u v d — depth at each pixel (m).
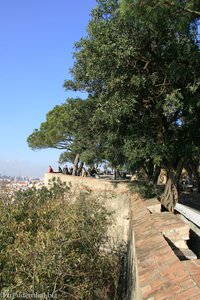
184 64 10.63
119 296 11.20
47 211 10.99
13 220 10.12
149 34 10.73
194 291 4.21
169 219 8.96
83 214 12.27
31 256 8.21
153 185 16.12
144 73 11.48
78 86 16.12
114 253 14.43
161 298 4.32
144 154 12.54
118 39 10.89
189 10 7.51
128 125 12.80
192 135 12.30
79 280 9.71
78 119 18.98
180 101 10.63
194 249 9.84
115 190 20.19
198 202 19.38
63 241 8.75
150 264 5.61
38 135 39.84
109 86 11.39
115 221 17.09
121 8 7.68
